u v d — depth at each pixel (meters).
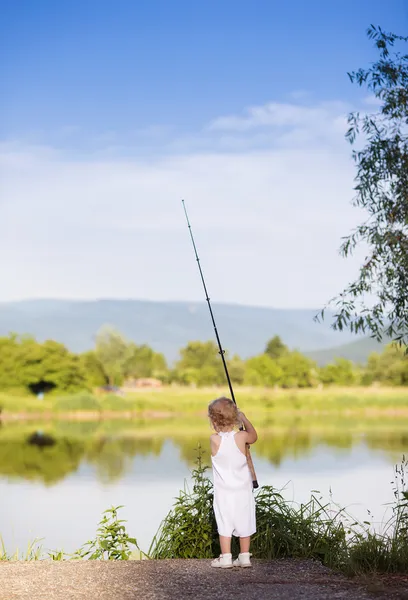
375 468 21.42
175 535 6.20
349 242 6.68
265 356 79.50
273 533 5.97
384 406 66.81
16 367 73.31
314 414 63.50
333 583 4.84
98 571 5.15
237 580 4.91
